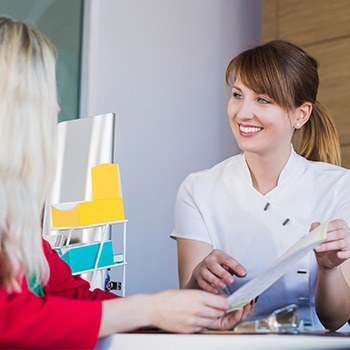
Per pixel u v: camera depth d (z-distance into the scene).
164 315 1.40
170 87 4.89
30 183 1.39
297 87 2.25
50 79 1.45
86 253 2.31
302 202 2.34
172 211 4.84
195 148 5.00
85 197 2.86
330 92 4.82
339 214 2.28
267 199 2.34
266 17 5.17
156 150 4.78
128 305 1.37
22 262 1.34
